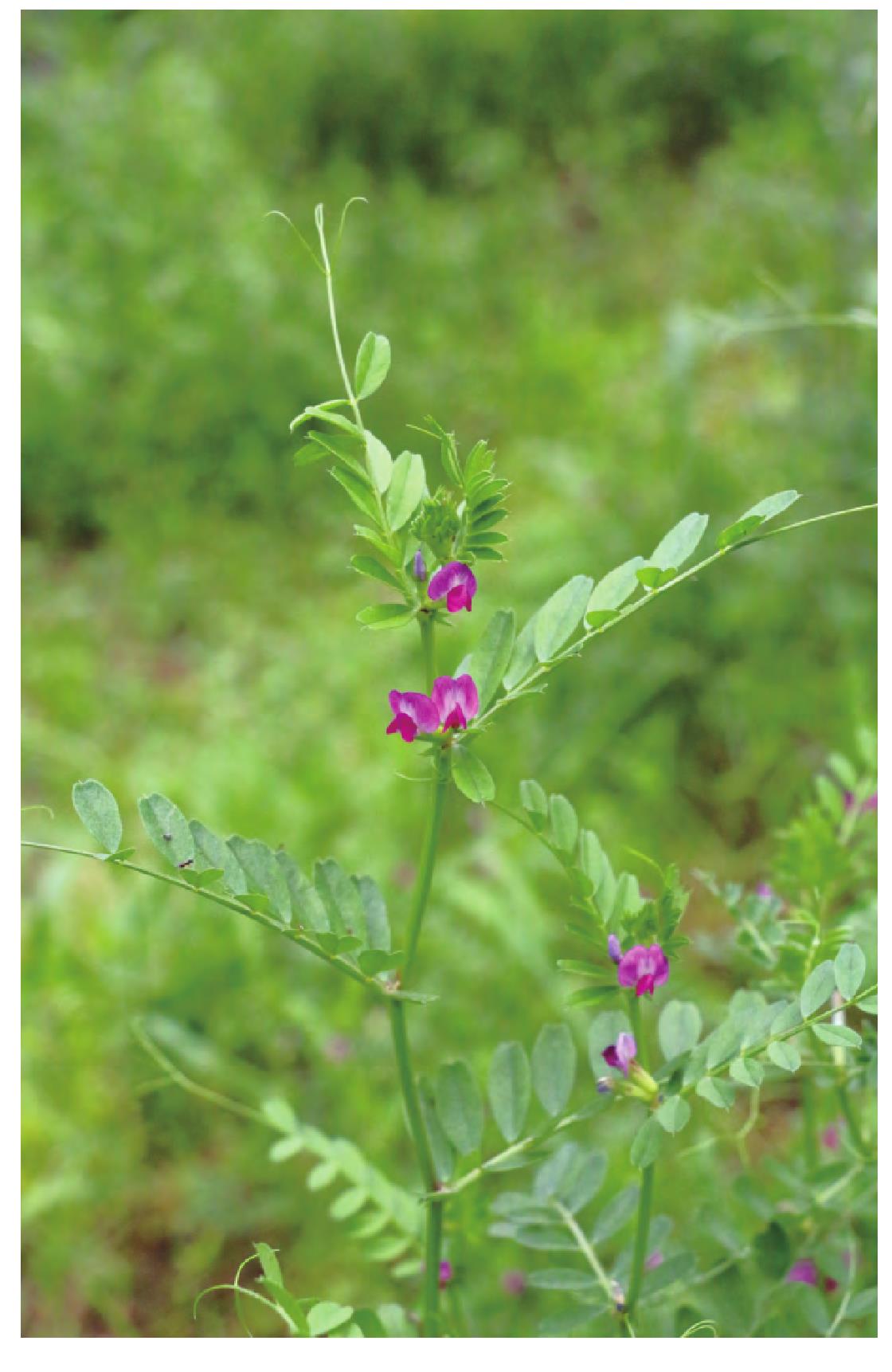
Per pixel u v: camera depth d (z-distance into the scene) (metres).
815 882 0.75
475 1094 0.68
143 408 1.81
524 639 0.64
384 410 1.85
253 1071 1.00
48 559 1.70
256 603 1.61
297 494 1.78
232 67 2.62
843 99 1.35
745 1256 0.71
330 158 2.49
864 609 1.31
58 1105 0.97
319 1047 0.98
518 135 2.57
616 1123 0.91
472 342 2.05
